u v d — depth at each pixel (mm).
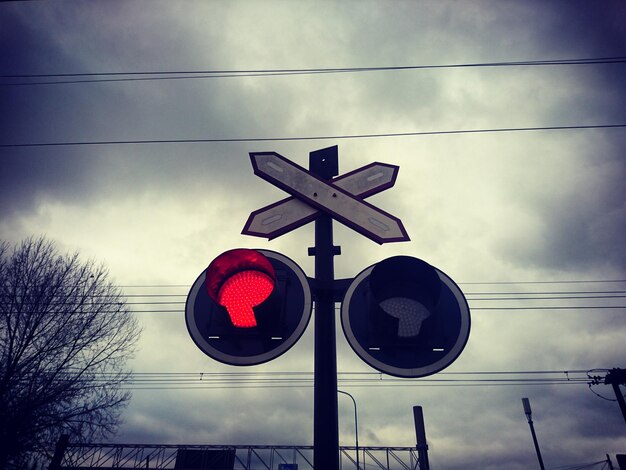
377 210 2908
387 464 24234
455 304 2354
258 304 2188
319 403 2168
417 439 20797
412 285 2256
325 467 2000
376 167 3195
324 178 3162
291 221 2924
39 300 14672
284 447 24344
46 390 14031
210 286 2232
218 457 24469
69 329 14805
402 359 2219
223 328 2266
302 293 2381
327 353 2305
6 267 14969
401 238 2807
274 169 3113
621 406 16438
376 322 2184
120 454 24312
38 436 13992
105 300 15648
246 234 2891
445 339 2246
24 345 14188
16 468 13484
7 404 13445
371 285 2207
